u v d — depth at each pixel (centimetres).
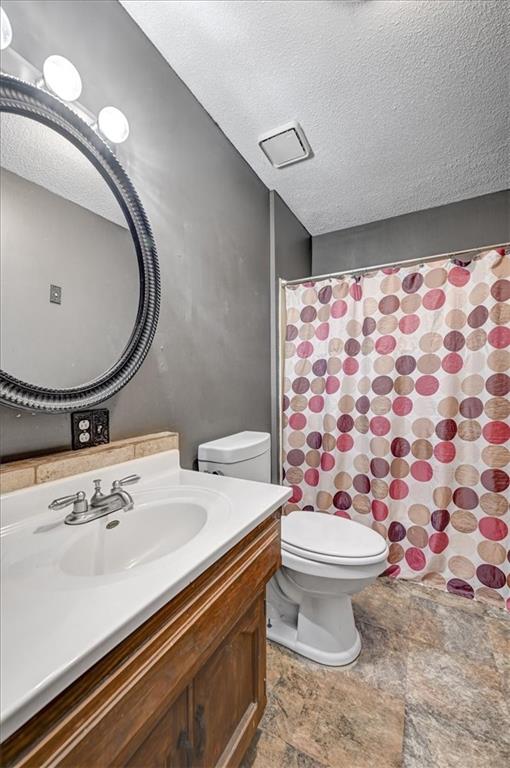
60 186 87
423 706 109
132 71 112
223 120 154
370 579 120
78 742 41
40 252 82
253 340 186
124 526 85
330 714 107
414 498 179
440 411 172
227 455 134
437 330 175
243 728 82
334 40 119
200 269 143
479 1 107
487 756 94
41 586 54
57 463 83
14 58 78
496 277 162
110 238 100
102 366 97
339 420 199
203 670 68
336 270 259
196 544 66
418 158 179
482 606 158
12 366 76
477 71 130
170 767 59
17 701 34
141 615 49
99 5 101
